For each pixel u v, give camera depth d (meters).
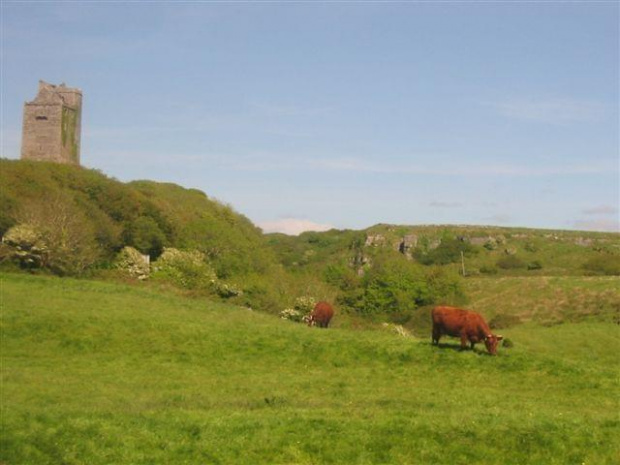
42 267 60.91
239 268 82.50
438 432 20.83
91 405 24.27
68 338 35.62
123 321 38.59
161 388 28.02
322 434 20.55
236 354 34.62
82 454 19.06
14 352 33.62
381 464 19.23
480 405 25.19
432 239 160.88
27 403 24.45
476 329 33.12
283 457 19.41
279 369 32.28
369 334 38.72
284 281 74.75
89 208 76.19
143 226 82.19
